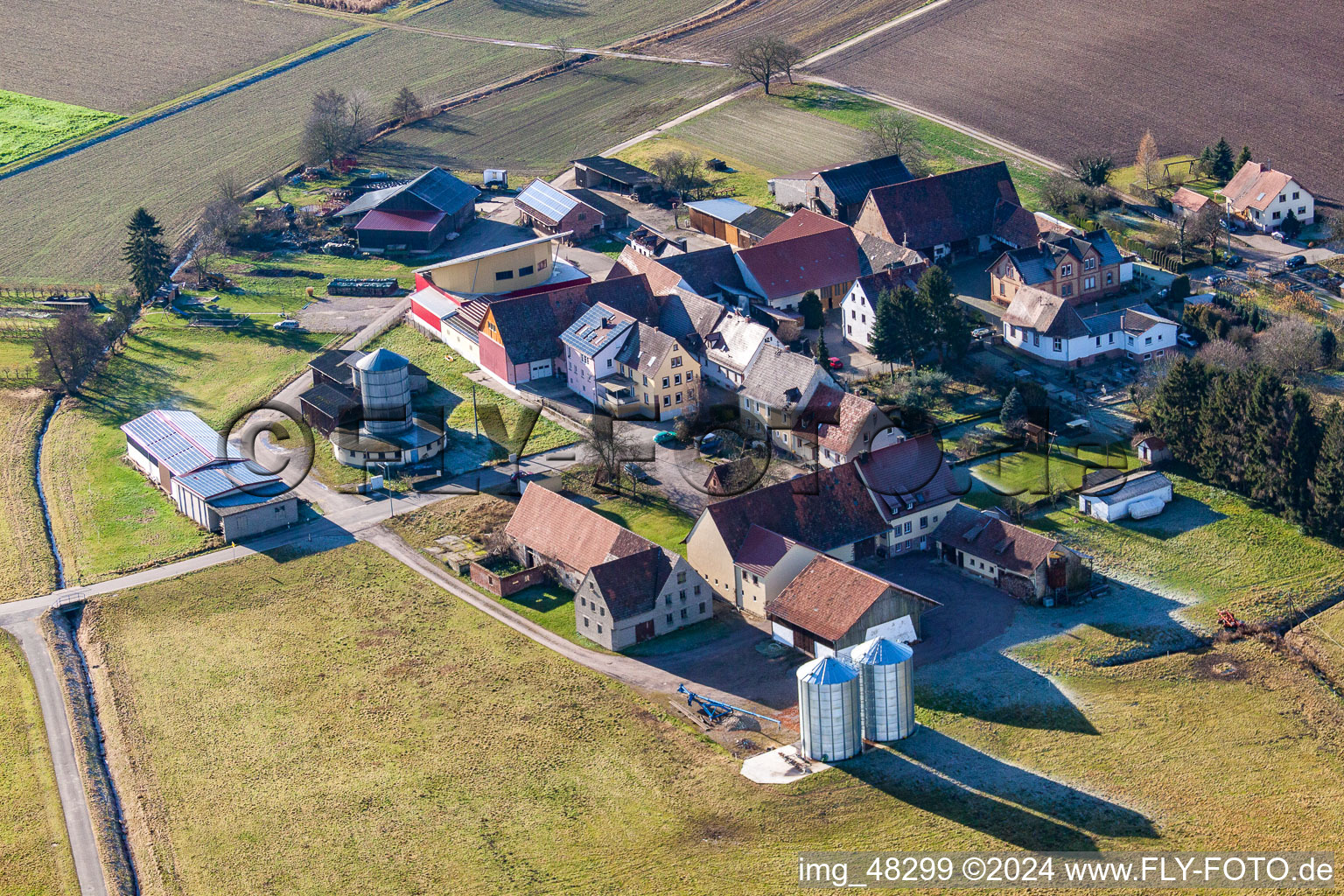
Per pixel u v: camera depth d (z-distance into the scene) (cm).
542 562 13250
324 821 10131
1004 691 11194
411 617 12694
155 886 9625
